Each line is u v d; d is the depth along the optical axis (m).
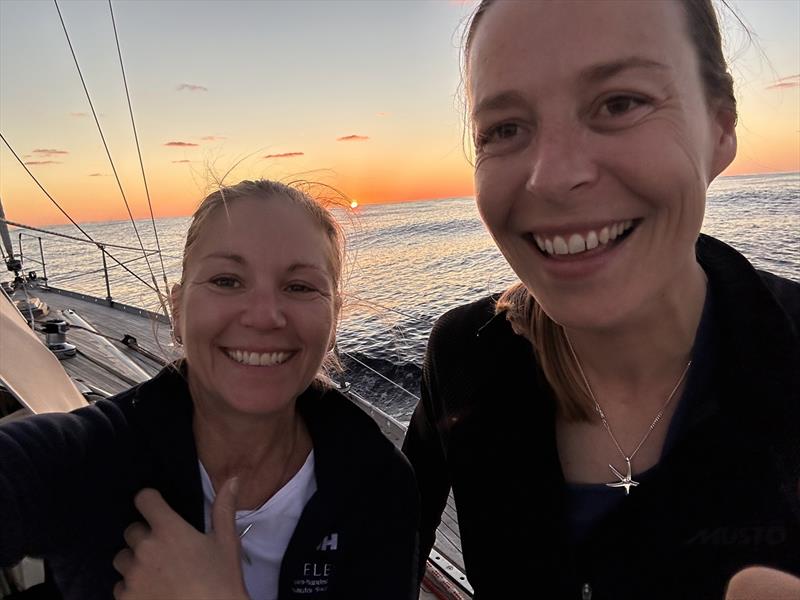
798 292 0.46
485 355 0.54
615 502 0.46
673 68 0.36
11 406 0.87
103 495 0.45
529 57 0.37
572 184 0.37
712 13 0.39
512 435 0.50
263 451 0.53
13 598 0.53
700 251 0.47
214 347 0.49
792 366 0.41
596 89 0.36
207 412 0.52
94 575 0.45
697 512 0.42
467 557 0.56
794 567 0.40
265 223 0.50
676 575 0.43
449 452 0.55
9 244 3.10
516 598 0.51
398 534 0.55
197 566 0.39
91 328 2.54
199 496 0.48
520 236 0.42
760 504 0.41
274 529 0.52
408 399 2.02
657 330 0.43
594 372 0.47
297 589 0.51
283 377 0.50
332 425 0.56
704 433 0.42
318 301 0.52
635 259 0.39
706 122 0.38
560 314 0.41
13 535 0.40
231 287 0.50
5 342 0.91
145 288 4.99
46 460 0.43
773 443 0.41
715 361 0.44
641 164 0.36
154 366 2.20
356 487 0.54
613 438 0.47
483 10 0.41
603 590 0.45
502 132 0.41
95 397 1.39
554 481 0.47
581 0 0.35
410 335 2.68
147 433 0.49
